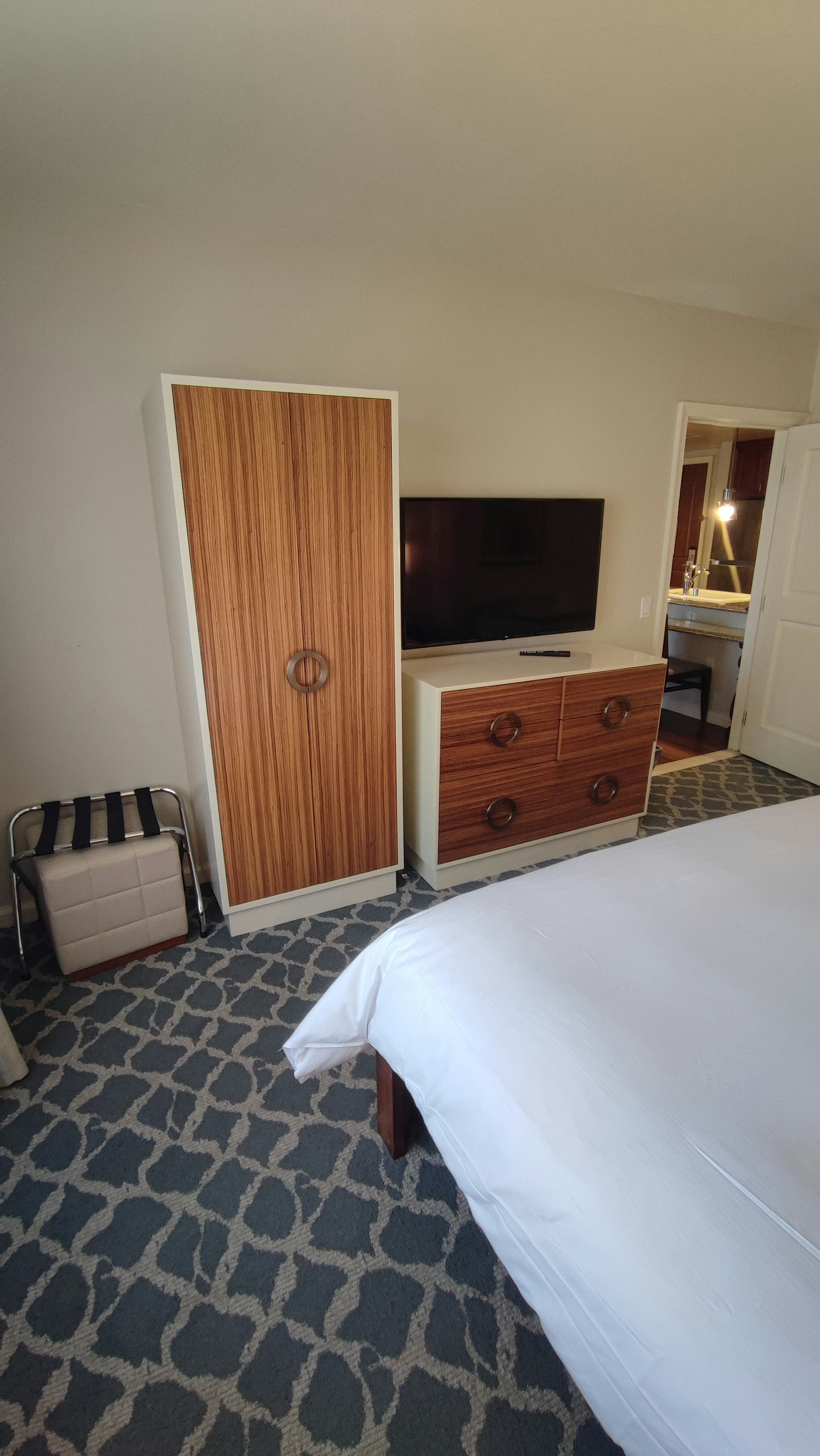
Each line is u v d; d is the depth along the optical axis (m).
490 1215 0.96
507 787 2.55
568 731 2.61
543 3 1.25
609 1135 0.83
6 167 1.78
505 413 2.74
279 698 2.09
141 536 2.24
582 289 2.78
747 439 5.48
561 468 2.95
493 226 2.21
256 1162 1.48
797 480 3.46
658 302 2.97
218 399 1.77
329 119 1.61
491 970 1.13
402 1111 1.46
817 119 1.62
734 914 1.27
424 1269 1.26
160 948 2.23
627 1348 0.71
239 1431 1.04
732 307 3.10
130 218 1.99
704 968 1.12
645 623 3.44
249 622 1.97
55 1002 1.99
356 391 1.94
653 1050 0.94
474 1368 1.11
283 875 2.29
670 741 4.29
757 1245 0.70
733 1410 0.62
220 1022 1.90
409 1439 1.02
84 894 2.02
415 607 2.61
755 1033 0.97
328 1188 1.42
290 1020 1.91
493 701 2.40
